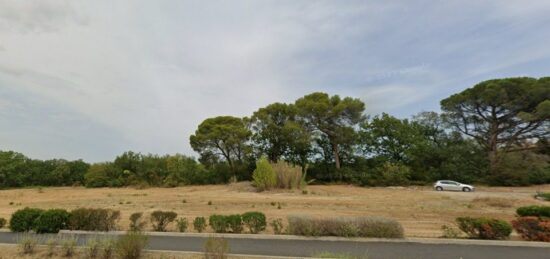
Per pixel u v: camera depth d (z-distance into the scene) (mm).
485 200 19328
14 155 46031
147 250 6750
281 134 39219
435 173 36375
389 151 40938
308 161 40500
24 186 43844
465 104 36594
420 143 39344
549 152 35094
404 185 34906
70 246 6520
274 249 7043
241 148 39812
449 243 7773
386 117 42312
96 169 41438
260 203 18375
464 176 34906
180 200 20891
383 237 8188
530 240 8008
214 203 18625
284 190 26672
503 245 7582
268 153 40812
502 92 32719
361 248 7195
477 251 7016
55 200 23203
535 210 9234
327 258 5898
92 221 9391
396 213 14422
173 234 8672
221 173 40688
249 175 40656
